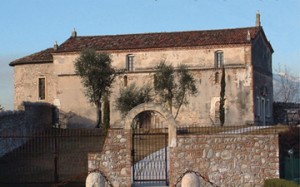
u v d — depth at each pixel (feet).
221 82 195.21
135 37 226.99
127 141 90.33
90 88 197.88
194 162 89.20
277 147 89.15
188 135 89.61
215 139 89.45
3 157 133.80
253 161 89.10
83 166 119.44
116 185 89.51
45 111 195.83
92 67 195.72
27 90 233.55
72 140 156.97
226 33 218.38
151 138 138.21
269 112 237.04
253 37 211.41
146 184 91.30
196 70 211.00
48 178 108.17
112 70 200.75
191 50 211.61
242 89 207.21
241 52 207.72
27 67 233.76
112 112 214.28
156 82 197.06
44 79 229.86
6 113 141.90
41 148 144.05
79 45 225.76
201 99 209.77
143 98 190.49
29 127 167.53
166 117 90.12
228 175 88.89
